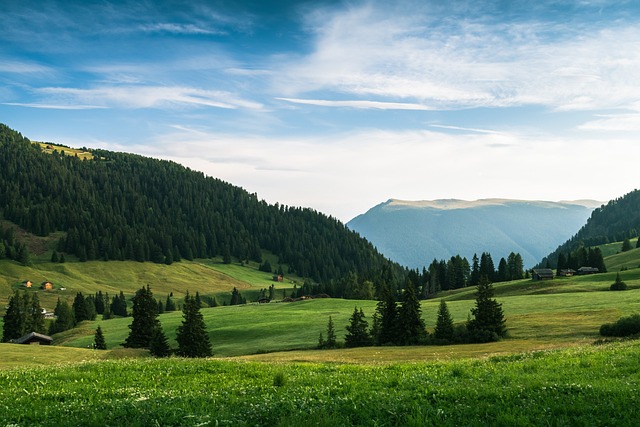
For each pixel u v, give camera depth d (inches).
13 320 5113.2
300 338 4148.6
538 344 2694.4
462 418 531.2
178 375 978.7
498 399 602.9
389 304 3735.2
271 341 4121.6
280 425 512.7
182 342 3280.0
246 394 728.3
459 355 2421.3
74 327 6781.5
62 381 907.4
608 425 498.0
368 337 3750.0
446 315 3538.4
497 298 5260.8
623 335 2659.9
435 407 582.2
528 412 536.7
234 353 3715.6
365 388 725.9
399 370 983.6
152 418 568.7
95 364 1162.6
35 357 2534.5
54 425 558.9
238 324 5177.2
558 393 613.9
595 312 3737.7
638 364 822.5
